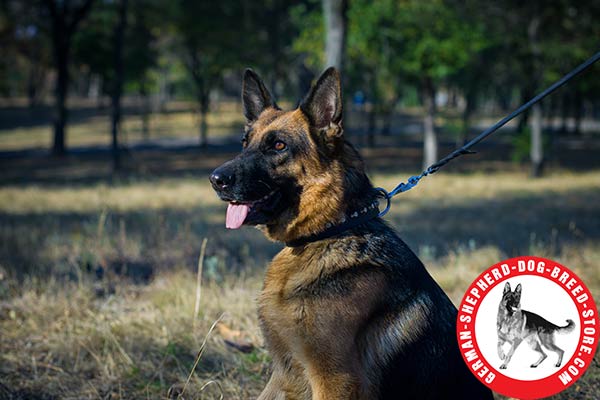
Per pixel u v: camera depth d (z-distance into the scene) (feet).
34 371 13.58
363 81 105.19
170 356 13.94
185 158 99.76
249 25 110.52
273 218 10.48
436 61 69.97
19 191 54.90
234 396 12.35
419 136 147.64
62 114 103.76
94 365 13.94
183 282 19.52
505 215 38.04
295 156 10.24
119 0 78.59
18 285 19.72
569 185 59.16
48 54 178.40
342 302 9.20
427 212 39.83
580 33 70.64
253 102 11.78
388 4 67.87
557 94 104.78
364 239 9.89
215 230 29.96
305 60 106.73
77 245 25.07
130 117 182.70
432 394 9.32
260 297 10.09
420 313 9.49
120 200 46.03
